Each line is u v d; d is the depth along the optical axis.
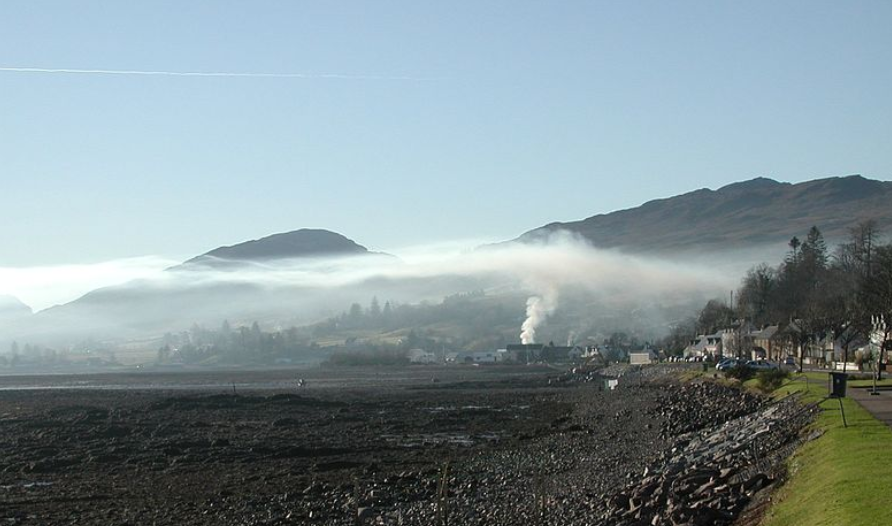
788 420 53.75
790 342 169.38
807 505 28.64
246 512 46.16
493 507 43.62
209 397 138.75
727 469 40.94
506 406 122.12
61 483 56.78
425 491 51.06
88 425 97.44
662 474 44.56
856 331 134.62
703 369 149.12
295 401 132.75
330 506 47.22
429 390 170.25
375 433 86.38
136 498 50.91
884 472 30.52
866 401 59.44
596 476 51.25
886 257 114.50
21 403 140.12
